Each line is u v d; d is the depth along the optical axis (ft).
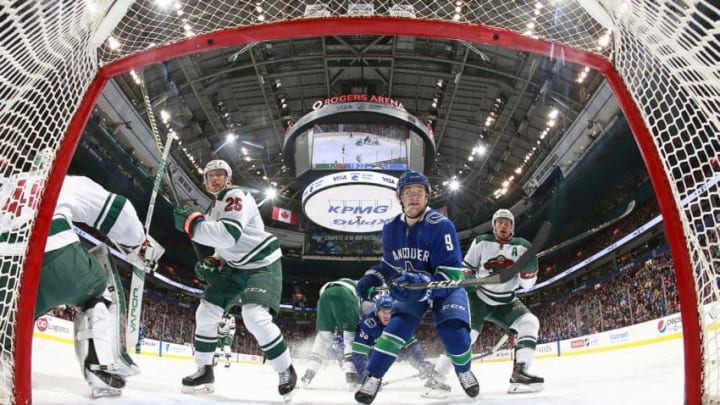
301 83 69.92
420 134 59.41
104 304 7.89
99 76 6.89
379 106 57.47
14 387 5.28
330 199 46.44
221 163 10.25
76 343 7.52
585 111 61.98
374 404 8.74
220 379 15.37
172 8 7.44
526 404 7.71
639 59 6.45
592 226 80.33
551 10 7.16
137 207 71.00
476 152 82.07
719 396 5.50
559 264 84.84
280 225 104.01
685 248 5.92
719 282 5.87
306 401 9.24
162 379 12.65
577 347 39.19
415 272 9.02
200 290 83.61
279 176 90.94
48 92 5.98
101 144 56.75
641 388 9.75
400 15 8.09
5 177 6.05
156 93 60.64
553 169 74.69
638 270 54.80
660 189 6.16
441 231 8.75
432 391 11.96
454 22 7.30
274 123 76.07
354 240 81.05
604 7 6.48
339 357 23.49
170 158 72.18
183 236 83.41
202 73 61.98
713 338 5.76
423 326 85.35
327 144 58.18
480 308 13.23
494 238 13.16
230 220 9.32
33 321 5.57
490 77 65.16
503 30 7.28
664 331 29.50
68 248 7.38
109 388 7.37
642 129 6.41
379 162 57.57
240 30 7.31
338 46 62.18
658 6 5.32
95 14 6.08
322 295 16.26
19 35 4.86
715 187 6.06
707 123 6.02
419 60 64.85
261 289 9.90
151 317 66.18
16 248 5.99
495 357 56.39
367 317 13.35
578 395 9.06
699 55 5.46
